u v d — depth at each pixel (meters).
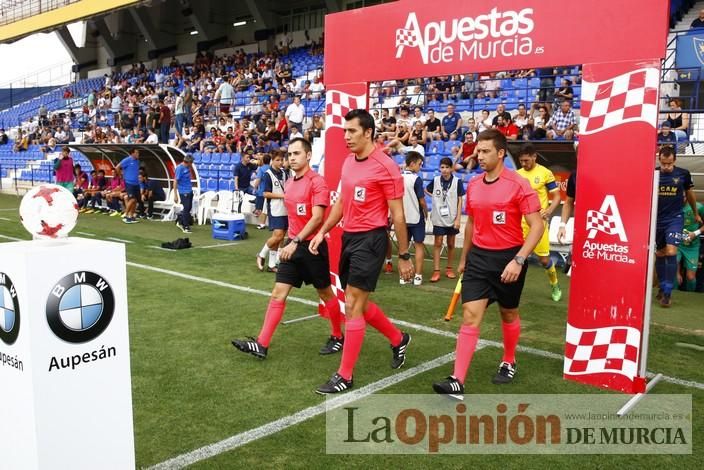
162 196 14.84
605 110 4.11
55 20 26.30
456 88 13.46
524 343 5.18
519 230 3.96
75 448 2.29
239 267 8.52
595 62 4.12
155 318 5.82
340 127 5.70
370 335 5.36
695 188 7.91
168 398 3.88
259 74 22.23
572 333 4.33
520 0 4.39
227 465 3.02
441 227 7.69
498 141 3.89
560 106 10.77
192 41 30.89
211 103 19.69
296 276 4.66
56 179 15.70
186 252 9.79
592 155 4.20
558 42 4.26
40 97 34.34
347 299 4.07
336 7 24.73
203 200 13.59
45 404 2.19
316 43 24.27
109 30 32.97
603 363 4.20
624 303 4.08
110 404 2.39
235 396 3.93
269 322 4.61
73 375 2.26
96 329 2.32
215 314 5.99
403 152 11.88
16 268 2.14
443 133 12.42
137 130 20.47
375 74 5.36
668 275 6.51
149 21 30.70
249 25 28.73
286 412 3.69
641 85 3.93
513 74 12.80
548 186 6.59
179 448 3.20
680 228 6.39
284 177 8.06
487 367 4.57
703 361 4.76
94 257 2.30
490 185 3.93
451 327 5.62
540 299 6.90
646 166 3.96
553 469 3.04
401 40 5.14
